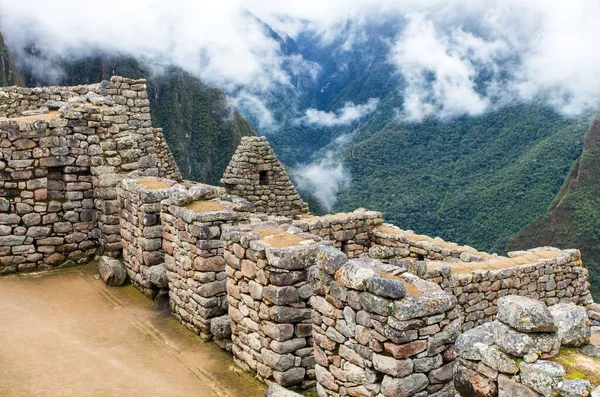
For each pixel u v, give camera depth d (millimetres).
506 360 5426
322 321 7496
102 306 11836
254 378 8797
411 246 15820
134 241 12938
